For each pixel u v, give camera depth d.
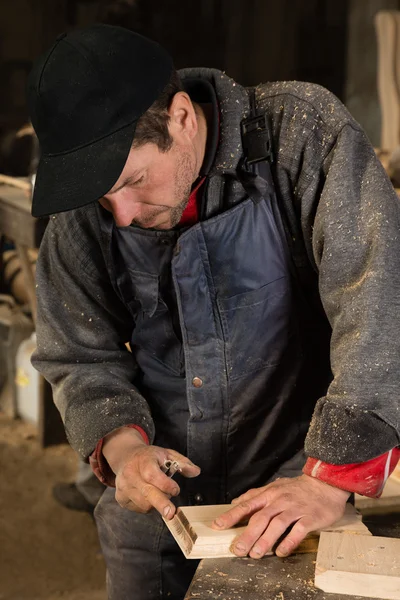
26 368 4.15
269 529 1.32
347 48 7.46
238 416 1.68
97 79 1.34
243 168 1.54
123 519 1.80
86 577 3.03
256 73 7.97
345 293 1.42
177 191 1.43
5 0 7.36
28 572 3.04
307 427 1.71
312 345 1.66
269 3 7.75
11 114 7.50
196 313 1.61
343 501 1.38
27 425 4.23
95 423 1.60
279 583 1.24
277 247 1.58
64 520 3.40
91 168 1.32
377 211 1.42
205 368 1.65
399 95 4.73
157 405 1.78
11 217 3.81
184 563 1.81
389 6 7.24
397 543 1.30
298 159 1.51
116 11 7.48
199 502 1.75
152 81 1.38
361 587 1.21
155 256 1.63
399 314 1.37
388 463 1.37
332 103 1.51
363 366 1.35
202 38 7.85
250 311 1.61
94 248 1.69
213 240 1.56
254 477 1.73
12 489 3.62
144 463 1.49
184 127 1.43
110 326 1.76
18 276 4.50
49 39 7.55
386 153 3.68
